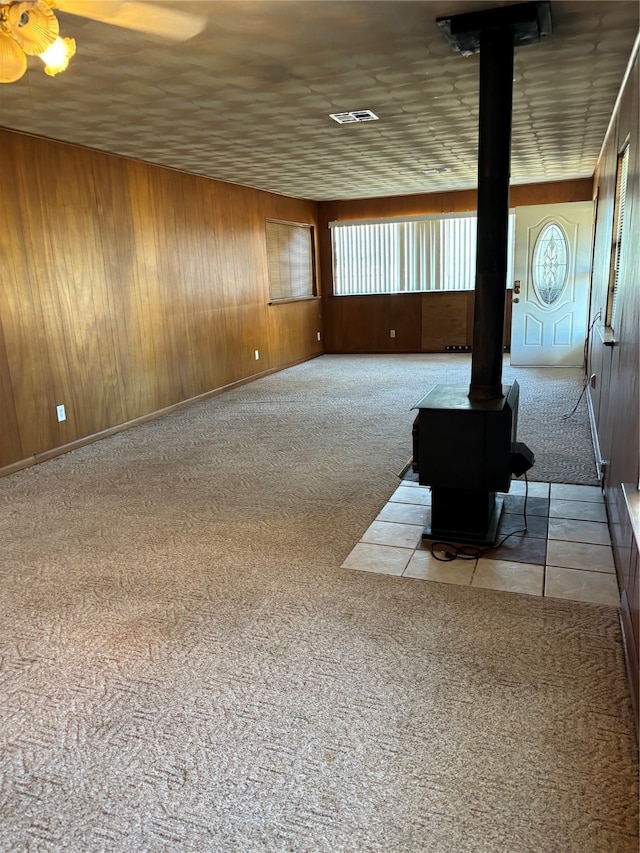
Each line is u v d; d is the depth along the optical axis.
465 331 8.99
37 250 4.30
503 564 2.61
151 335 5.60
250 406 6.04
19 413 4.20
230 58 2.90
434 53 2.92
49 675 1.99
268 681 1.92
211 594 2.46
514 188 8.23
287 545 2.88
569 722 1.70
